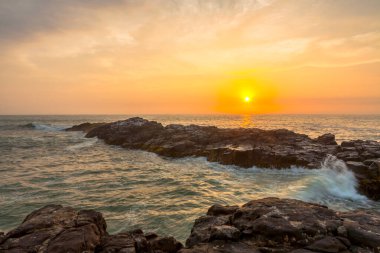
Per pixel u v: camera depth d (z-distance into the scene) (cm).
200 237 971
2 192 1978
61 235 886
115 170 2847
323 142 3669
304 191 1983
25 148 4606
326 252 812
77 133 7612
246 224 1003
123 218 1495
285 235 902
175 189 2094
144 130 5409
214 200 1819
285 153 2934
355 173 2267
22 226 956
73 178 2455
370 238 854
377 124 12250
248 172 2748
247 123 13500
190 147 3781
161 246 933
